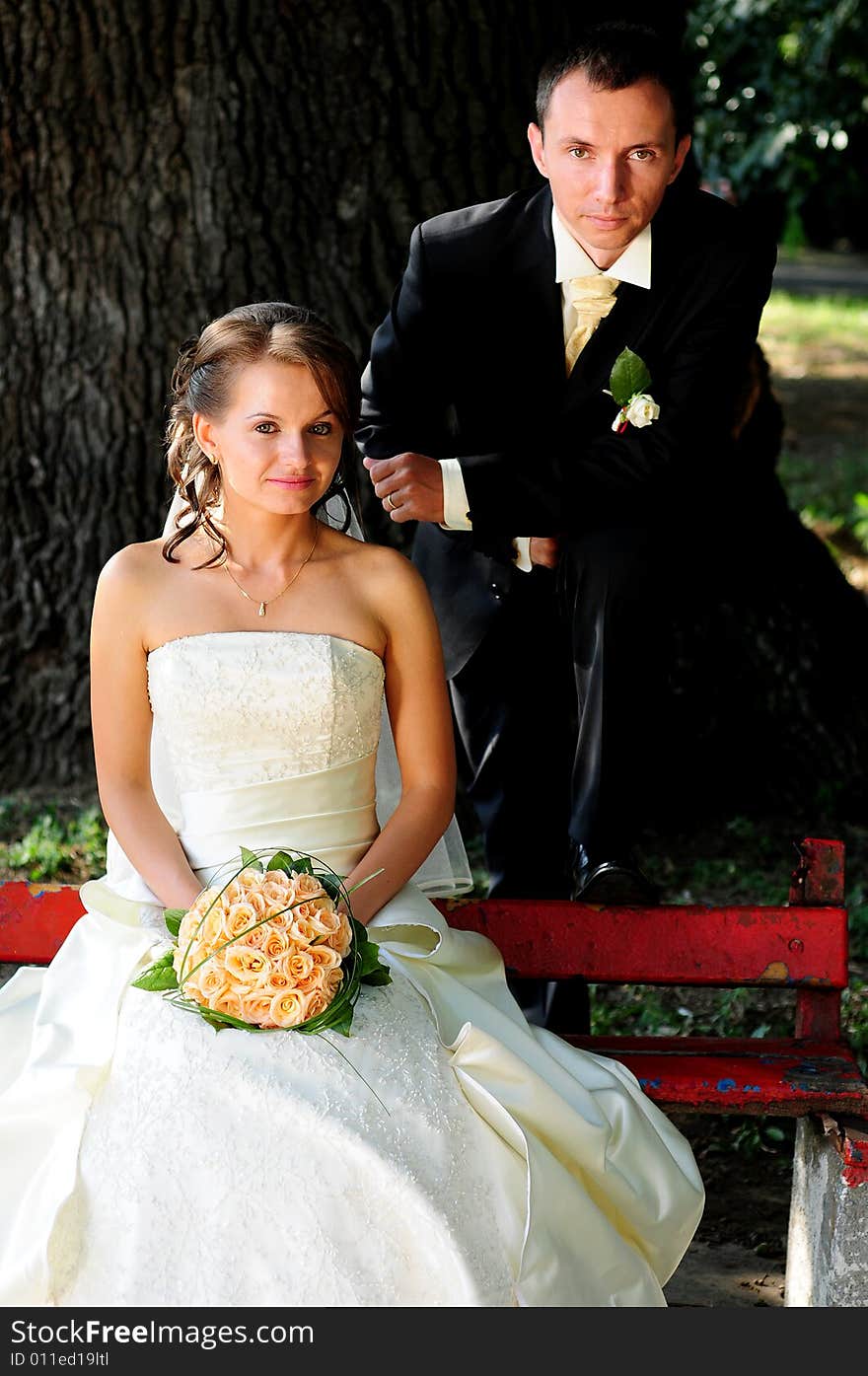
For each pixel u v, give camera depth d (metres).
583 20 5.47
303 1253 2.45
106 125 5.39
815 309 22.62
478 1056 2.70
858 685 6.37
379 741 3.24
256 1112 2.55
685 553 3.51
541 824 3.76
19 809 5.65
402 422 3.49
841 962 3.19
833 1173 2.86
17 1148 2.64
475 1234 2.54
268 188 5.33
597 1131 2.71
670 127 3.03
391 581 3.07
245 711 2.92
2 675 5.88
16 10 5.32
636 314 3.26
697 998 4.94
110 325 5.58
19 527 5.81
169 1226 2.48
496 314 3.35
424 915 2.96
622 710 3.31
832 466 13.02
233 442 2.87
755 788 6.20
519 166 5.37
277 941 2.58
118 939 2.91
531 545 3.45
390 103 5.25
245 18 5.21
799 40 10.23
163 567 3.04
